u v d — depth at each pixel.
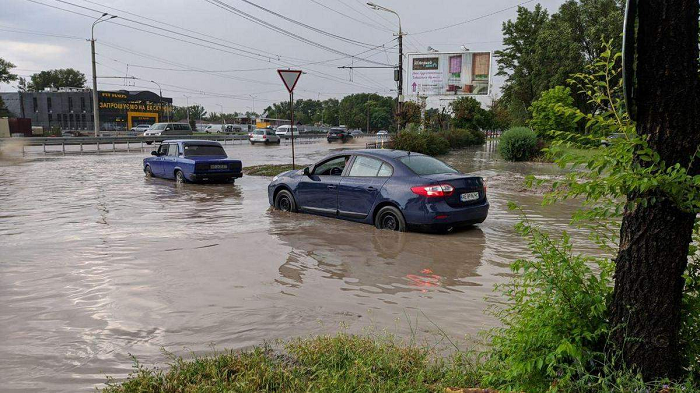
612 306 2.90
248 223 8.77
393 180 8.15
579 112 2.96
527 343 2.97
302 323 4.32
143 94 88.62
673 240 2.64
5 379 3.35
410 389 2.99
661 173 2.55
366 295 5.06
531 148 26.36
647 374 2.73
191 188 14.20
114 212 9.97
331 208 9.08
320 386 2.98
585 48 45.06
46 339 3.97
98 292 5.08
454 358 3.42
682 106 2.56
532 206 10.86
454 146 41.38
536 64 44.62
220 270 5.89
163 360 3.62
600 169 2.74
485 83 46.78
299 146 43.66
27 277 5.56
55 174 17.80
